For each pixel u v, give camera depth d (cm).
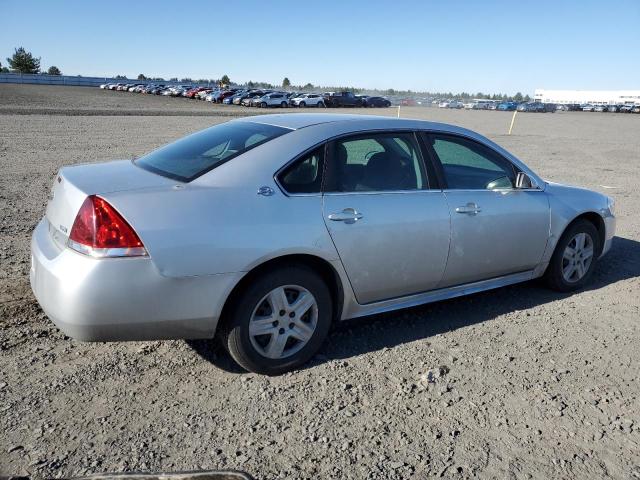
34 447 269
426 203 396
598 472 268
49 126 2153
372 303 389
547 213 468
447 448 282
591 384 349
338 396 325
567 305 481
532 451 282
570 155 1816
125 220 292
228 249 312
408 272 391
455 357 378
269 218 329
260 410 308
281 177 343
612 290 523
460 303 479
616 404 328
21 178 999
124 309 294
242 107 5356
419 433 293
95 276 287
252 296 328
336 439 285
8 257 542
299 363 354
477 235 421
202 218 309
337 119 394
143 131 2095
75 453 266
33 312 417
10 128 1997
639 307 481
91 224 291
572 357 384
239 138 371
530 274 479
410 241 384
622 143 2412
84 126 2227
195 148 379
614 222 545
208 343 384
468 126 3403
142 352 369
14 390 316
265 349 342
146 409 305
